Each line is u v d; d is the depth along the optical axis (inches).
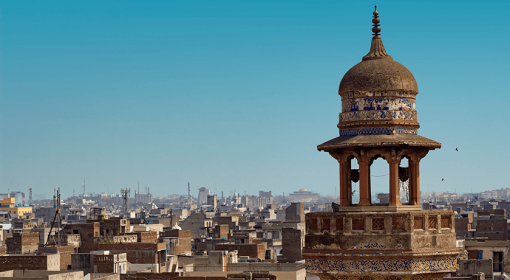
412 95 896.3
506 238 5211.6
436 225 856.9
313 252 869.2
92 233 4490.7
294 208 6815.9
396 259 840.3
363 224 853.2
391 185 866.1
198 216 6456.7
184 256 3385.8
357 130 888.3
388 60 903.1
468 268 2442.2
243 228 6574.8
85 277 2477.9
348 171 892.6
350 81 890.7
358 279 855.1
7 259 2637.8
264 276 2342.5
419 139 876.0
